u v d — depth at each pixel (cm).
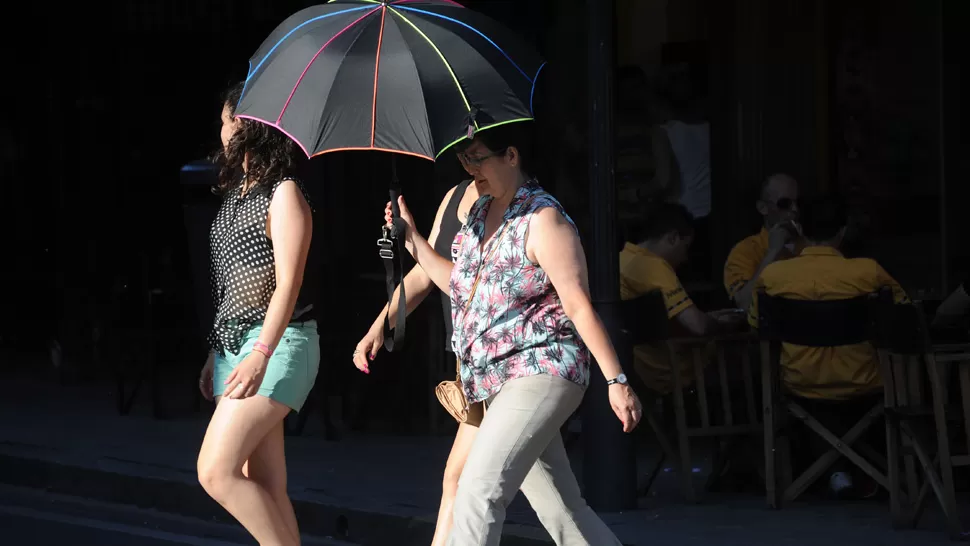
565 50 2686
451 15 1130
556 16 2695
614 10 1639
